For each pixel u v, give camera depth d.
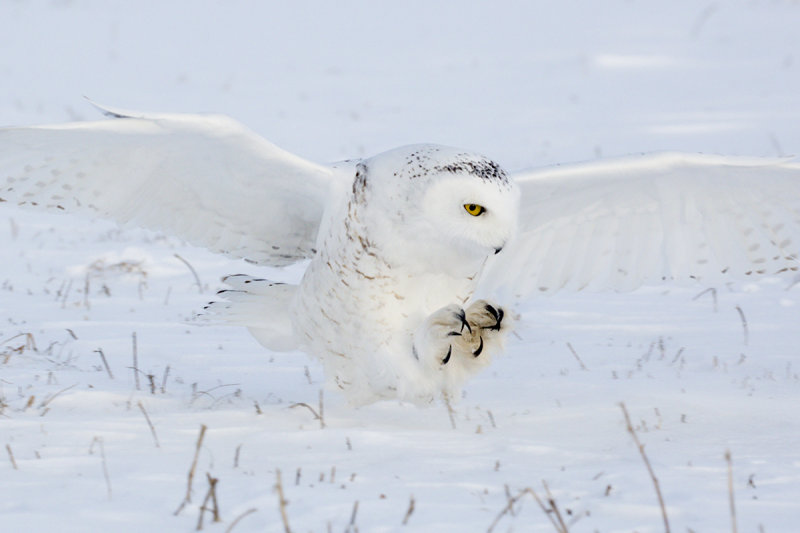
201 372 13.09
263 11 58.34
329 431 10.19
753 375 13.07
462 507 7.91
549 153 30.00
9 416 10.44
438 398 10.40
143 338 14.59
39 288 17.52
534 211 11.34
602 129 33.59
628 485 8.59
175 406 11.25
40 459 8.98
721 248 11.51
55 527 7.36
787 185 11.06
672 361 13.79
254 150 10.18
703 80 41.38
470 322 10.03
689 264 11.58
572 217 11.45
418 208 9.34
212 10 58.25
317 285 10.29
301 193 10.48
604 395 12.04
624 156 10.98
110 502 7.89
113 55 46.03
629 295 18.05
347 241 9.81
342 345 10.33
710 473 9.04
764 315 16.61
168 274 19.00
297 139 31.81
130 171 10.59
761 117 34.66
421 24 55.12
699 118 34.81
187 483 8.40
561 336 15.35
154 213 10.98
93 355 13.55
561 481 8.72
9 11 55.59
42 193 10.59
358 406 10.74
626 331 15.62
